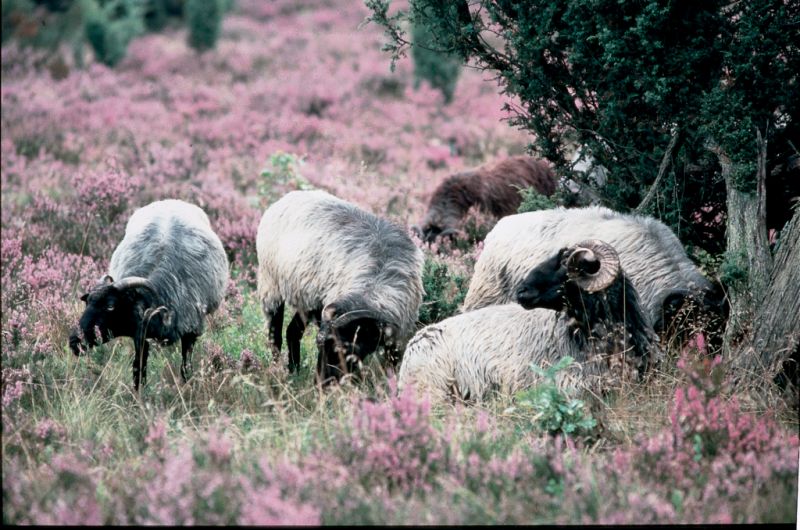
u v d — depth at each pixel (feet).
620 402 55.57
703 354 59.88
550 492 44.34
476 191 119.85
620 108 74.64
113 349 74.54
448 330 62.44
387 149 188.03
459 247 111.65
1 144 179.01
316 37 330.34
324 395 61.21
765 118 69.31
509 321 61.36
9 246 106.01
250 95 234.38
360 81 255.50
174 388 67.46
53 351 75.66
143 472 47.55
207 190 137.90
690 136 72.59
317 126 201.36
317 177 143.95
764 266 63.16
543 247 69.82
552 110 79.51
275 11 384.88
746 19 67.31
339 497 41.68
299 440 49.96
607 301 57.06
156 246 72.23
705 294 64.13
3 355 71.87
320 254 69.62
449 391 61.46
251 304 91.40
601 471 47.01
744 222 65.10
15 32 281.33
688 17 69.31
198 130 197.36
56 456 50.39
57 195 147.84
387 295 65.10
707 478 45.98
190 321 72.59
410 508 41.34
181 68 276.21
